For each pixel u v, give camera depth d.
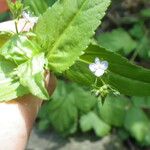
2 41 0.09
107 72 0.09
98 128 0.18
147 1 0.22
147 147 0.19
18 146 0.09
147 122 0.18
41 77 0.09
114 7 0.21
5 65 0.09
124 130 0.19
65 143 0.19
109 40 0.19
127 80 0.09
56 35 0.09
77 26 0.09
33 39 0.09
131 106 0.18
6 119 0.09
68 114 0.18
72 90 0.18
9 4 0.09
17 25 0.10
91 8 0.09
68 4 0.09
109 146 0.19
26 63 0.09
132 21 0.20
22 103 0.09
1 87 0.09
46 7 0.10
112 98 0.18
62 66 0.09
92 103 0.18
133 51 0.20
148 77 0.09
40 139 0.19
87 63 0.09
